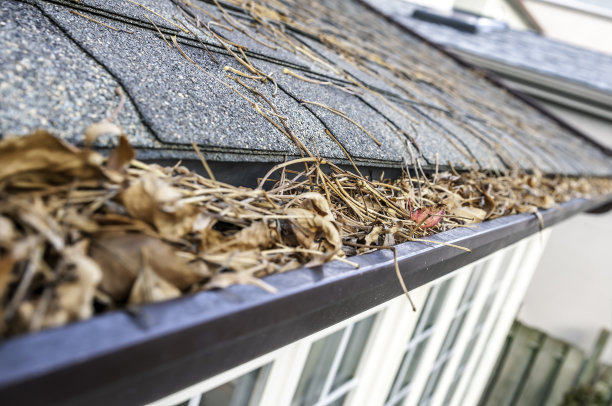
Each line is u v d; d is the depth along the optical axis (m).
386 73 2.34
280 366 1.20
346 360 1.76
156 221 0.66
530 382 5.21
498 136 2.67
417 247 1.05
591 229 5.94
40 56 0.72
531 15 13.16
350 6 4.31
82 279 0.52
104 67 0.80
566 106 6.38
